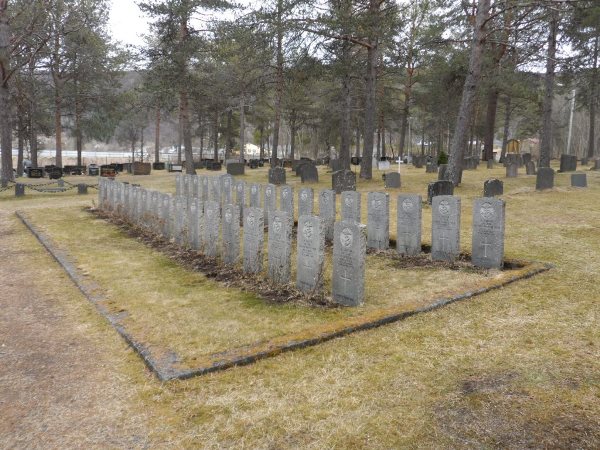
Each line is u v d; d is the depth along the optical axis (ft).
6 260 30.07
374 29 58.23
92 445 10.74
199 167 139.85
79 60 116.57
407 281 22.76
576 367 13.29
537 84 100.58
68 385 13.58
